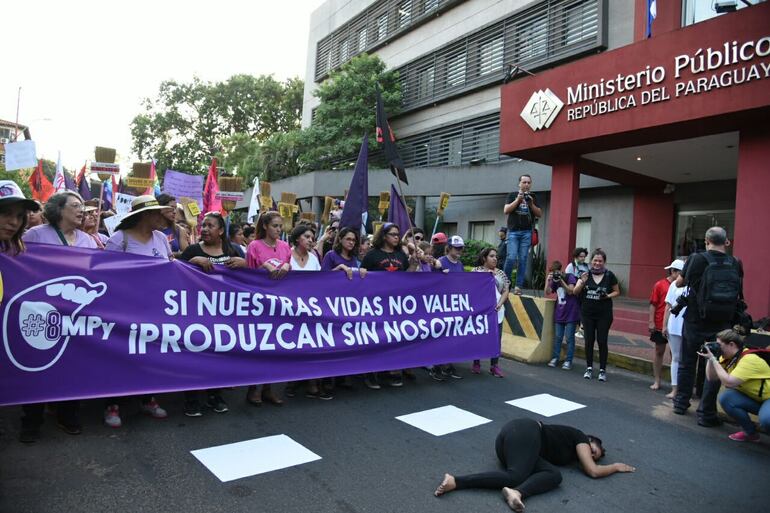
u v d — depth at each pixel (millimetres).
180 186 10773
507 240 9828
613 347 8773
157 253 4941
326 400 5570
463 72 20062
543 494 3615
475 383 6645
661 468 4227
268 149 29188
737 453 4652
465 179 18250
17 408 4828
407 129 23047
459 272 6770
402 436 4598
